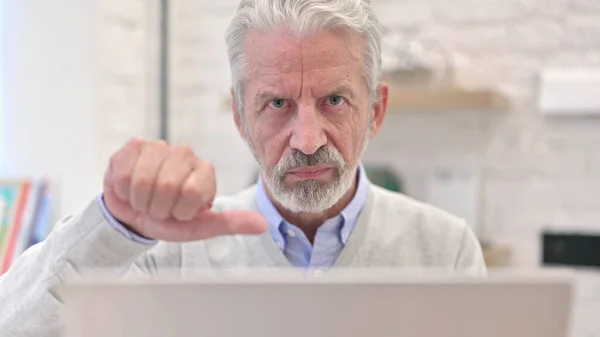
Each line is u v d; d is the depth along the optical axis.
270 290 0.49
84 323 0.51
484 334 0.49
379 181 1.88
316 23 0.85
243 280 0.49
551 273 0.49
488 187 1.96
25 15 1.88
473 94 1.79
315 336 0.50
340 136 0.89
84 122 1.85
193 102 2.19
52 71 1.87
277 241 0.99
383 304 0.49
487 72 1.94
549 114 1.90
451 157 1.98
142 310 0.50
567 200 1.91
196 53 2.18
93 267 0.66
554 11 1.89
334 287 0.49
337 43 0.86
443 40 1.96
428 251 1.06
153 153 0.63
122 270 0.66
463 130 1.97
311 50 0.85
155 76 2.13
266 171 0.92
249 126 0.93
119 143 1.93
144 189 0.60
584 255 1.89
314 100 0.87
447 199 1.95
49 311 0.67
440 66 1.95
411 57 1.94
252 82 0.89
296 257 1.00
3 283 0.73
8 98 1.91
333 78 0.86
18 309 0.69
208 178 0.62
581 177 1.90
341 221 0.99
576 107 1.83
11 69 1.90
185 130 2.20
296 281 0.49
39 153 1.89
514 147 1.94
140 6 2.02
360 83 0.90
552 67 1.90
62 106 1.87
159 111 2.14
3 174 1.92
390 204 1.09
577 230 1.90
